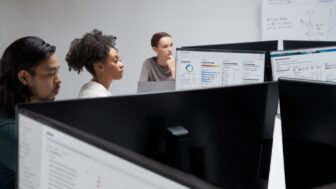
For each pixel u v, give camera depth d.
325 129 0.92
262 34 3.61
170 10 3.59
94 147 0.62
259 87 1.00
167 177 0.52
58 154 0.70
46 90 1.39
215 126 0.96
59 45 3.53
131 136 0.88
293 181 1.01
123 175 0.58
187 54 2.11
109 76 1.78
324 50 1.96
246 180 1.03
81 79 3.58
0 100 1.35
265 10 3.57
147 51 3.62
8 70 1.34
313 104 0.92
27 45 1.33
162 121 0.91
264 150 1.05
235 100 0.98
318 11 3.55
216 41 3.66
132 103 0.87
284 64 1.98
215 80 2.09
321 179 0.96
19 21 3.44
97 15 3.53
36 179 0.77
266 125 1.03
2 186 1.28
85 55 1.73
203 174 0.95
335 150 0.92
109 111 0.86
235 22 3.64
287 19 3.58
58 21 3.49
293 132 0.97
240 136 1.00
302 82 0.92
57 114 0.82
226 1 3.60
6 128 1.26
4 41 3.44
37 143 0.75
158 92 0.90
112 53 1.75
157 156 0.91
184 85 2.14
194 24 3.62
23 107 0.80
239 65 2.03
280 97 0.97
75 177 0.67
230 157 0.99
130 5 3.54
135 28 3.58
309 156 0.96
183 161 0.91
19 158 0.81
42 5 3.45
